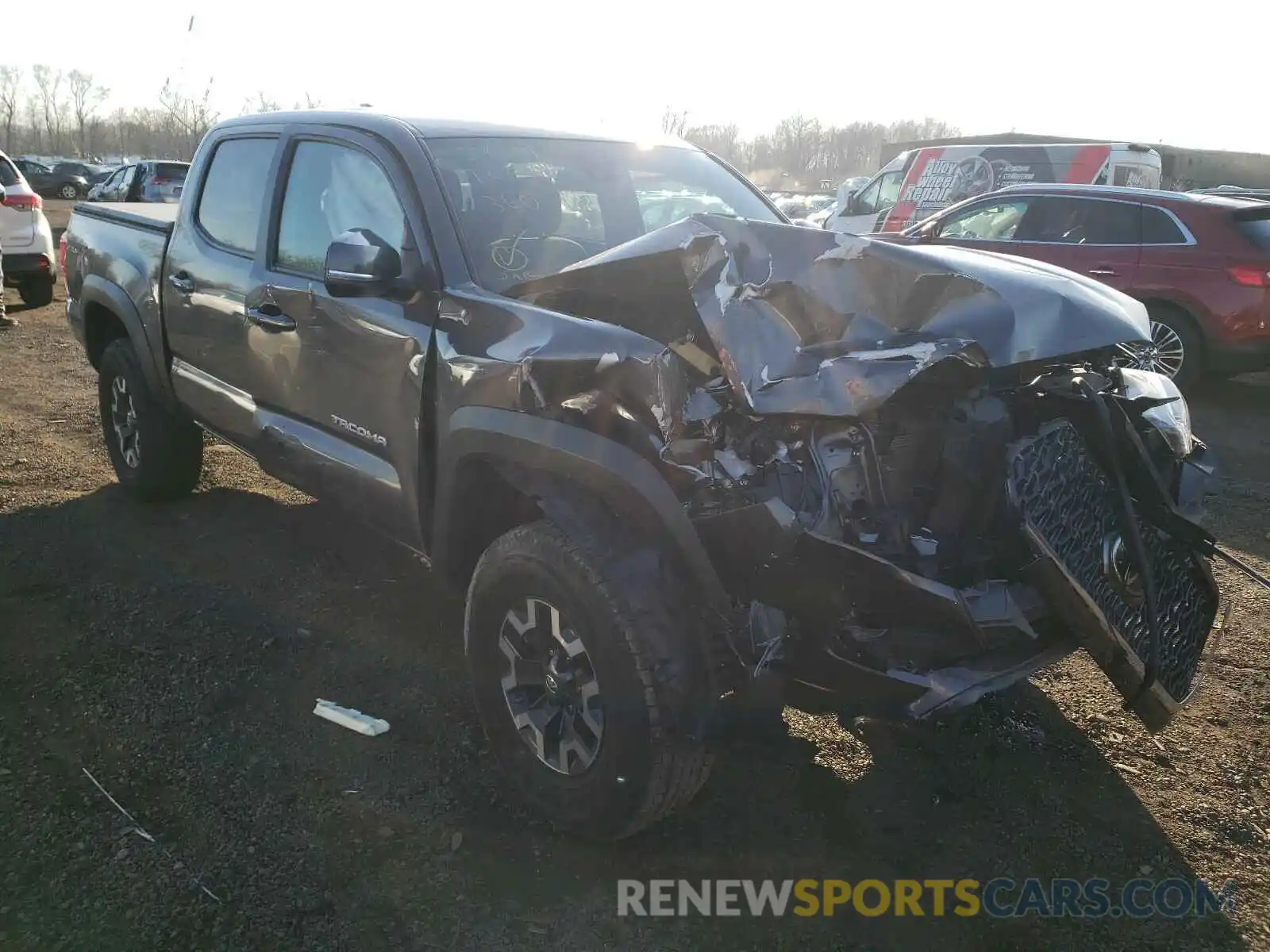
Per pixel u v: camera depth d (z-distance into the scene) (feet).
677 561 7.97
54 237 57.62
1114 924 8.16
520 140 11.87
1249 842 9.12
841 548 7.41
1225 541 16.35
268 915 7.97
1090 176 42.29
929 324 8.74
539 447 8.39
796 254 8.80
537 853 8.79
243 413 13.20
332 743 10.30
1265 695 11.50
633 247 8.68
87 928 7.79
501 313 9.15
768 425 8.23
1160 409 10.05
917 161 47.55
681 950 7.79
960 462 8.22
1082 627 8.09
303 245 11.92
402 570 14.51
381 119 11.46
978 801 9.61
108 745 10.16
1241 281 25.68
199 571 14.29
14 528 15.66
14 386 24.89
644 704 7.88
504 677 9.29
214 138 14.30
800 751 10.29
